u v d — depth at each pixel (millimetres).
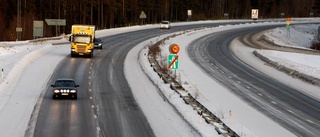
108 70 47844
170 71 47125
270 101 35812
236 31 109688
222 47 78562
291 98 37531
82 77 42906
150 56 59625
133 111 29469
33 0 111688
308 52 74500
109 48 70938
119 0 135250
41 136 22672
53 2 118375
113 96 34469
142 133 24062
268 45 83875
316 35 116625
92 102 31922
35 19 112312
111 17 132625
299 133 25859
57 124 25281
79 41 57000
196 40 87750
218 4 185625
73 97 32625
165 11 158125
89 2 126500
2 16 103938
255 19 150625
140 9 144750
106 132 24016
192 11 167625
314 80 46344
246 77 48500
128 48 71688
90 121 26328
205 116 27766
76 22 126375
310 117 30453
